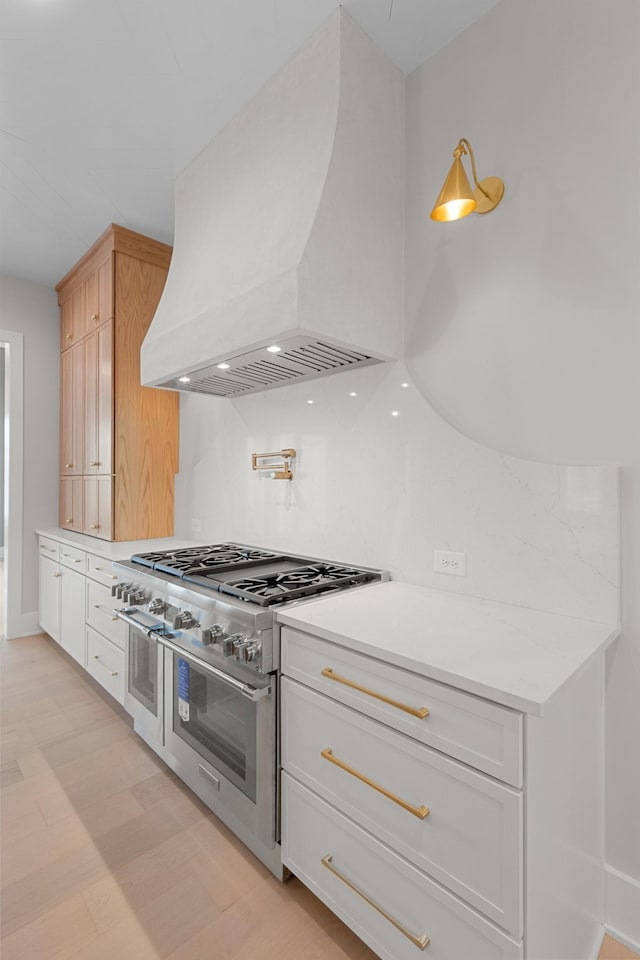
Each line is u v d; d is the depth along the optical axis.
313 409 2.14
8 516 3.48
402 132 1.84
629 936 1.26
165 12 1.53
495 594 1.50
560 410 1.41
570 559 1.35
